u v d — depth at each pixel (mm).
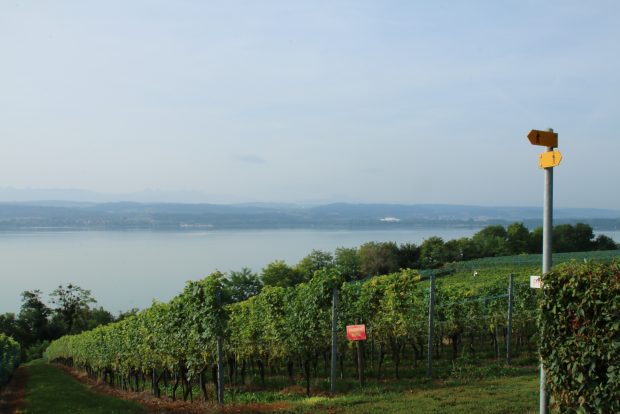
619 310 6641
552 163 7430
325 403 13062
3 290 141500
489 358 21703
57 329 100500
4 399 22734
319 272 18016
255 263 186875
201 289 16656
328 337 18062
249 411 12859
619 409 6672
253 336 21328
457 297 23797
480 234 105938
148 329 22828
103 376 36031
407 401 12570
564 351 7305
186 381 19969
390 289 19328
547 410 7840
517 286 23406
